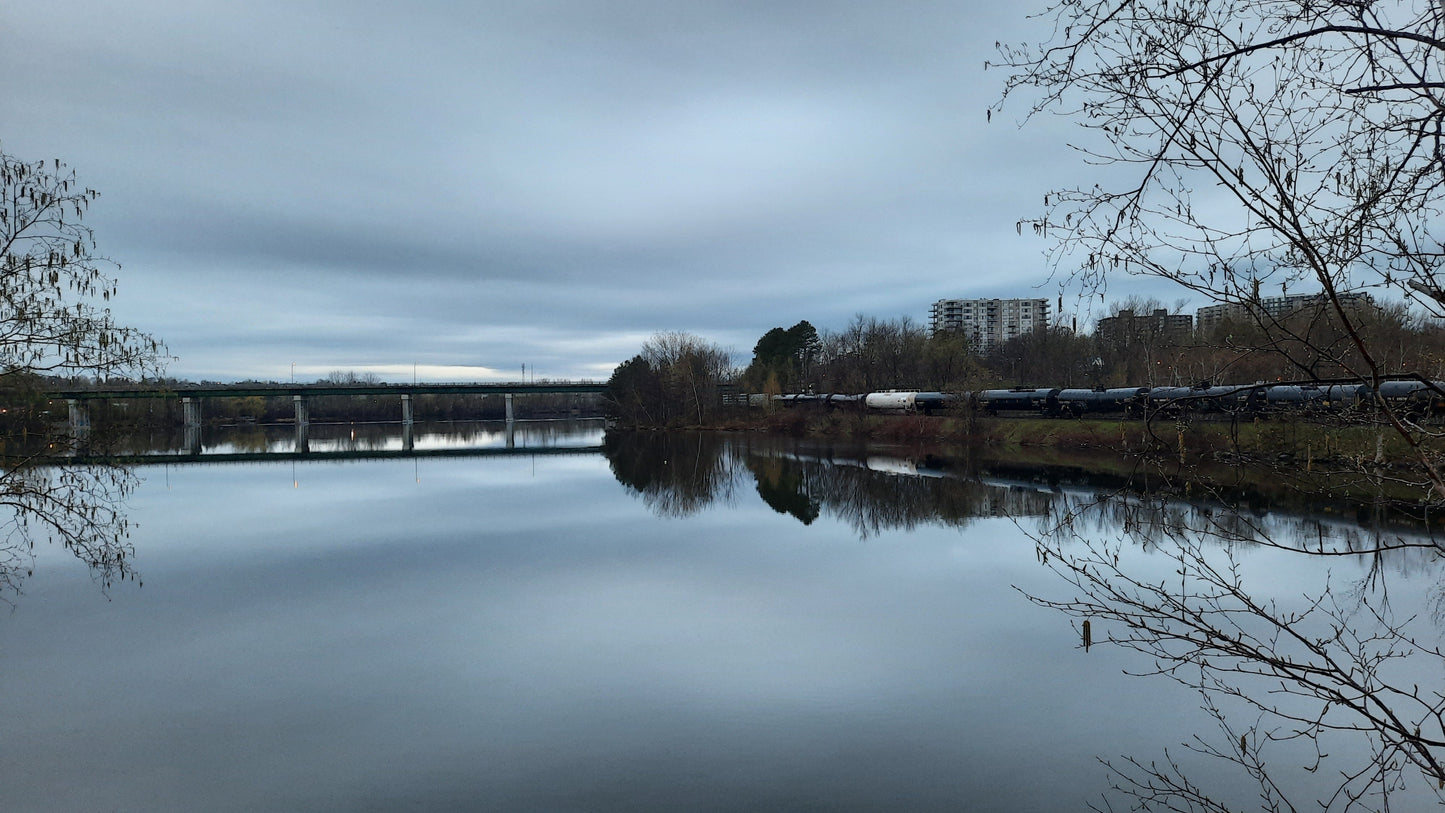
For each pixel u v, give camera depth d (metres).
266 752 13.80
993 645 18.62
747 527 35.12
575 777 12.94
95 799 12.24
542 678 17.09
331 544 31.83
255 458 73.88
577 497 45.69
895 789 12.48
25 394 13.73
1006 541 30.52
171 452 81.44
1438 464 4.33
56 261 12.38
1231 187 4.05
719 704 15.63
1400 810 11.24
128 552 29.81
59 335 12.83
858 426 86.81
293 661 18.22
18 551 29.50
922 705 15.45
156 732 14.53
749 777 12.81
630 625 20.77
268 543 32.06
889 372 100.19
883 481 49.72
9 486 14.59
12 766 13.29
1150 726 14.35
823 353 126.19
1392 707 14.04
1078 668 17.06
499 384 127.00
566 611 22.11
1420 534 26.78
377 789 12.52
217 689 16.55
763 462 64.44
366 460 71.50
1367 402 4.54
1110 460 55.19
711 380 117.00
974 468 54.31
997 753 13.48
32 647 19.27
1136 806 11.73
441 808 12.01
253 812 11.95
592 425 159.25
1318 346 4.37
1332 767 12.55
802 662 17.89
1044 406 67.44
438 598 23.48
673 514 39.09
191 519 37.88
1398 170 3.90
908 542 30.97
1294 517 30.20
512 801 12.23
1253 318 4.36
